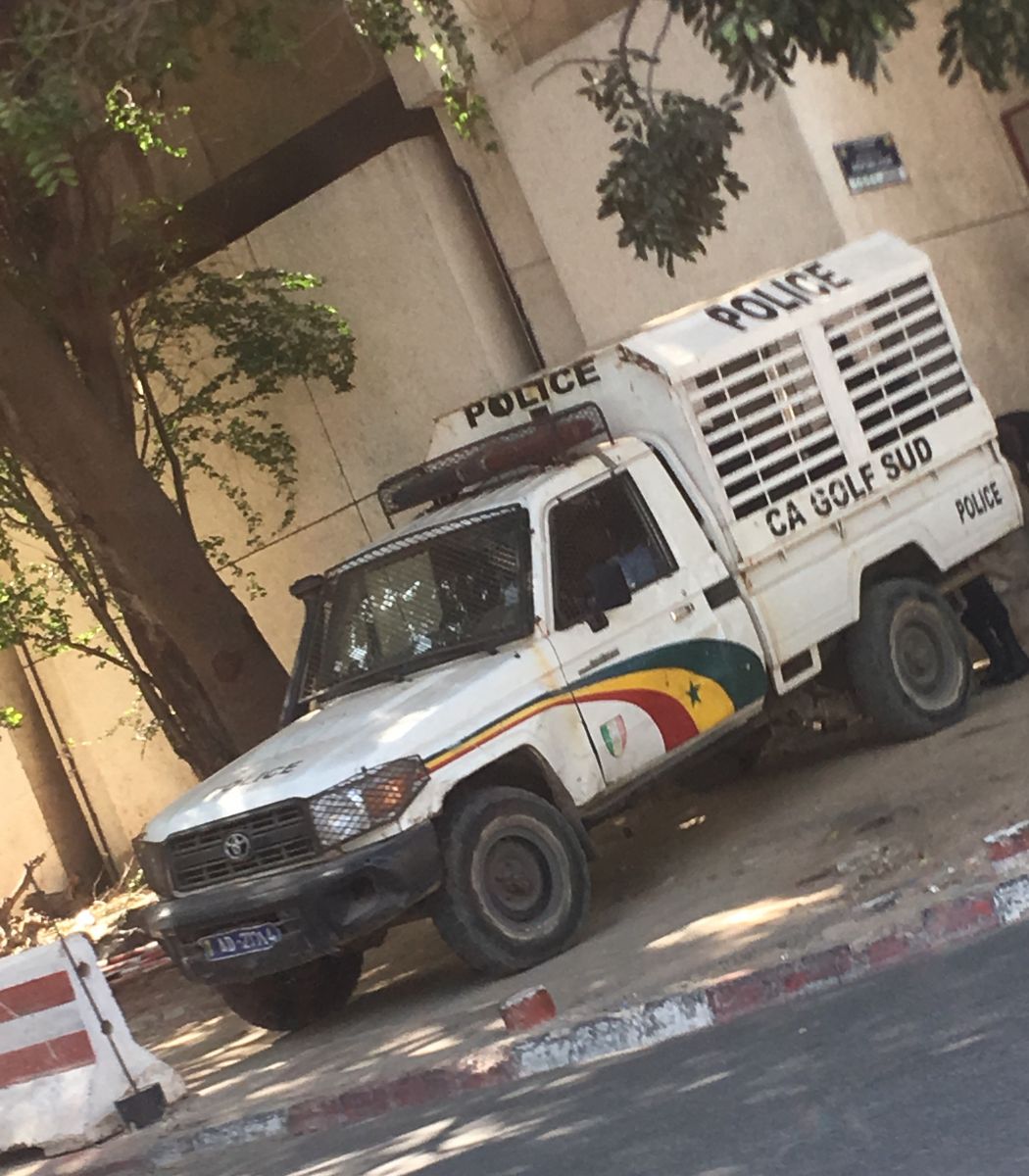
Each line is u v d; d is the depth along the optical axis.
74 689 19.02
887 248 10.96
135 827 19.00
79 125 10.11
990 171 13.30
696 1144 5.39
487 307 14.17
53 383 12.26
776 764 11.59
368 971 10.62
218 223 15.75
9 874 19.62
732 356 9.90
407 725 8.38
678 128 8.09
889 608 10.44
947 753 9.81
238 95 15.52
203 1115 8.09
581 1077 6.59
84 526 12.59
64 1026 8.62
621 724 9.05
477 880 8.36
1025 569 11.75
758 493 9.87
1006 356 13.04
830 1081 5.55
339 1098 7.33
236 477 15.91
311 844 8.22
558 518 9.25
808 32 6.87
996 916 6.55
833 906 7.34
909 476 10.59
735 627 9.65
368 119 15.01
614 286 13.46
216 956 8.52
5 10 10.91
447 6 12.77
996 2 6.98
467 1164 5.95
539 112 13.40
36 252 13.56
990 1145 4.69
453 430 10.89
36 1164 8.48
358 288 14.70
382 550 9.87
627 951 8.02
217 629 12.66
